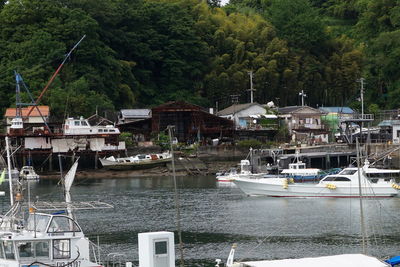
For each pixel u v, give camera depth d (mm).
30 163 132750
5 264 36031
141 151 144875
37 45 162625
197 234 65562
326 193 93438
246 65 193750
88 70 167500
